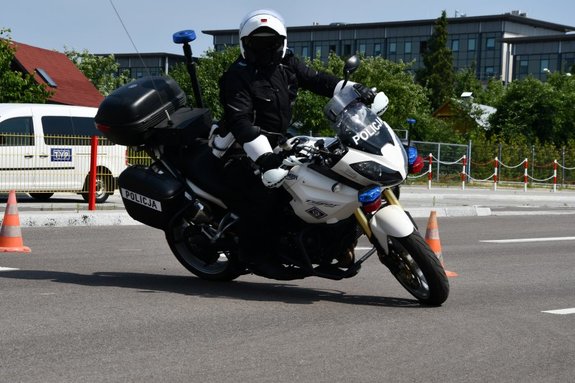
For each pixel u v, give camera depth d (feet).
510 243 46.32
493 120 191.72
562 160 145.18
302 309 25.00
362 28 409.28
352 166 24.23
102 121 28.76
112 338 20.86
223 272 29.35
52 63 173.17
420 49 398.62
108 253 37.83
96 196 66.59
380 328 22.56
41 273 31.01
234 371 18.15
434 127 161.89
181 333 21.53
